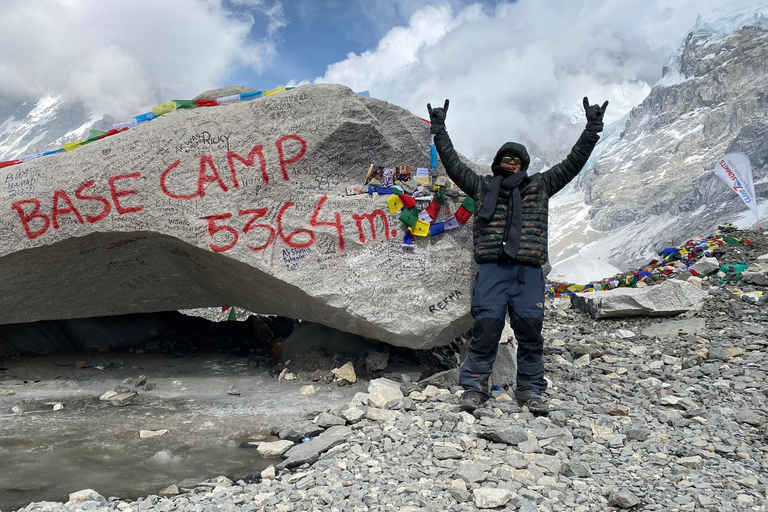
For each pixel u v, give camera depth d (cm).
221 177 514
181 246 538
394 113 555
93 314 617
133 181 509
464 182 459
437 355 614
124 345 688
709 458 341
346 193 534
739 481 306
